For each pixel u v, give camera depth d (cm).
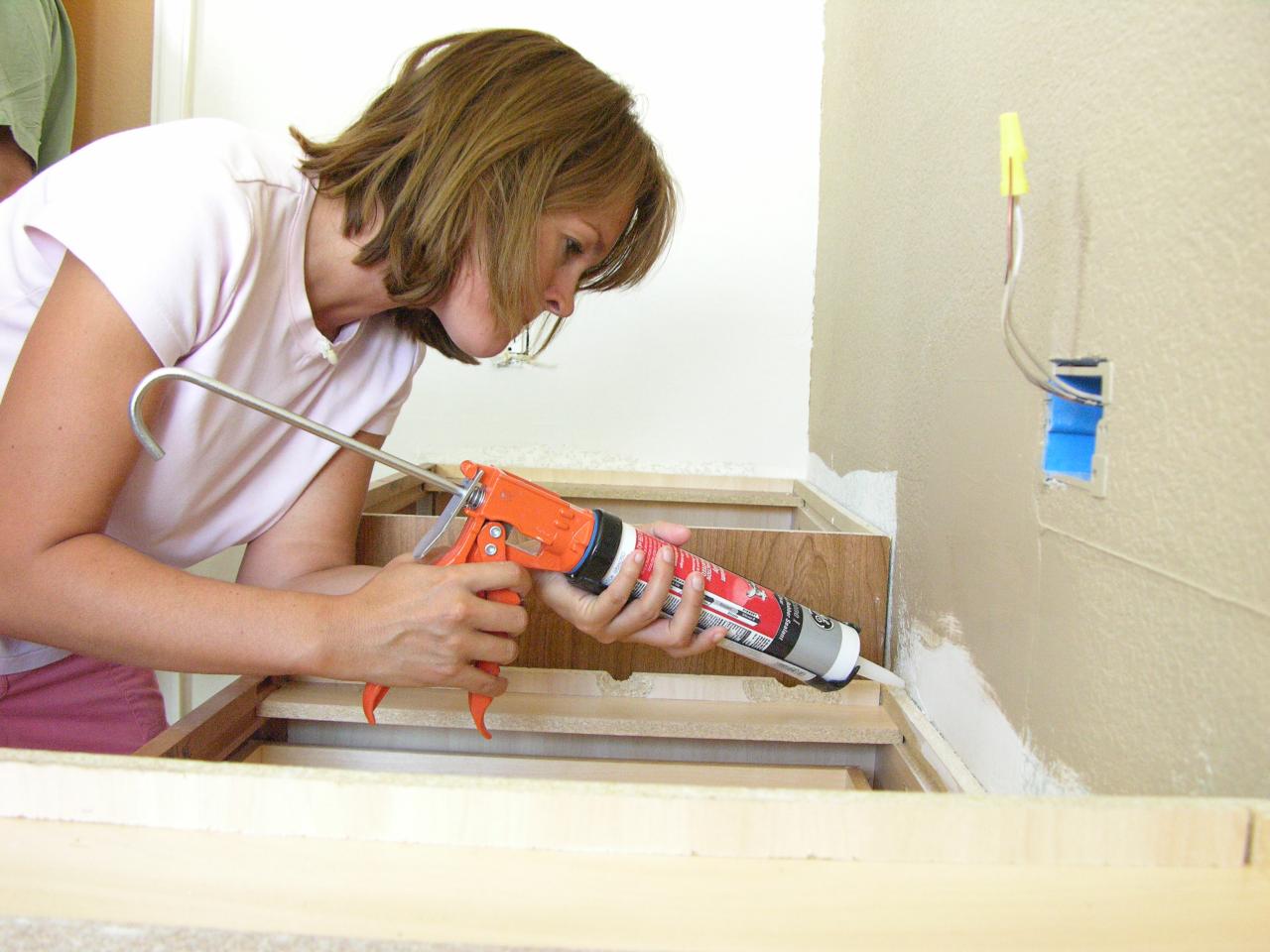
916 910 36
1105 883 38
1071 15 61
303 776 41
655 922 35
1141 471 51
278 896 36
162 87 168
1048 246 64
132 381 62
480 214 71
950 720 82
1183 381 47
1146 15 51
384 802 41
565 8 166
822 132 165
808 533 99
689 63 166
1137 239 52
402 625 68
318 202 76
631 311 171
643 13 166
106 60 170
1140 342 51
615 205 77
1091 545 56
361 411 95
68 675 96
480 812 41
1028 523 66
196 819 41
